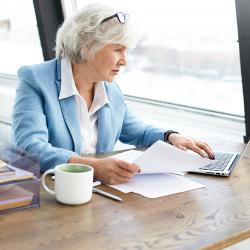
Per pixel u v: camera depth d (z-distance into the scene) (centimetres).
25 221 108
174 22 264
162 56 279
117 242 98
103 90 185
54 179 127
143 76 295
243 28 215
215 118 262
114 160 139
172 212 117
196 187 138
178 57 270
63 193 119
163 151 138
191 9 254
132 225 107
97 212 115
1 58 377
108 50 171
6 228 103
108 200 124
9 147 131
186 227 107
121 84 308
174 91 281
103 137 185
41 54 337
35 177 118
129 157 164
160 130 193
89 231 103
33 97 171
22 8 341
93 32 168
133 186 136
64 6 310
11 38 361
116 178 137
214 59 252
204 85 263
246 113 230
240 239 106
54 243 96
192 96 273
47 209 116
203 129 258
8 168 118
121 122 195
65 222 108
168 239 100
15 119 168
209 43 251
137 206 121
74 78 180
